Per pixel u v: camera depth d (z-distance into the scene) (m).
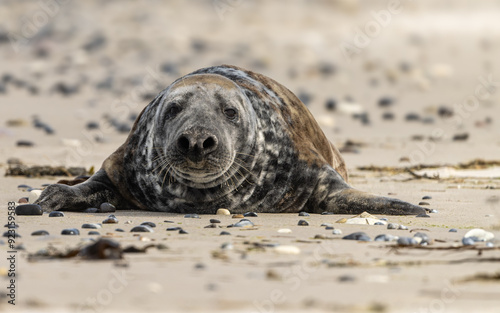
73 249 17.38
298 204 28.62
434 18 119.44
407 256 17.70
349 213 27.73
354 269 16.12
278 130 28.62
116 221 23.73
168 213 27.50
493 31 111.56
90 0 126.06
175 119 26.06
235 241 19.89
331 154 32.62
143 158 28.27
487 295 13.77
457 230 22.78
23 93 78.19
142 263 16.58
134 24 115.12
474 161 43.34
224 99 26.58
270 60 94.31
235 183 27.28
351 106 69.94
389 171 41.34
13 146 48.84
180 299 13.30
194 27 114.69
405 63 93.44
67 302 13.04
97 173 29.09
